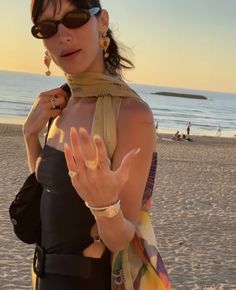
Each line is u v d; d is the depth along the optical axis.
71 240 2.17
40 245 2.33
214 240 10.63
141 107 2.10
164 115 99.88
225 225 12.19
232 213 13.80
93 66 2.26
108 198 1.79
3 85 198.75
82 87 2.23
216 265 8.91
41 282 2.26
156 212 12.91
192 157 29.94
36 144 2.67
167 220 12.13
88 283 2.14
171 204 14.22
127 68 2.44
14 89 166.25
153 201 14.37
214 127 81.44
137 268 2.14
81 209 2.15
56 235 2.21
